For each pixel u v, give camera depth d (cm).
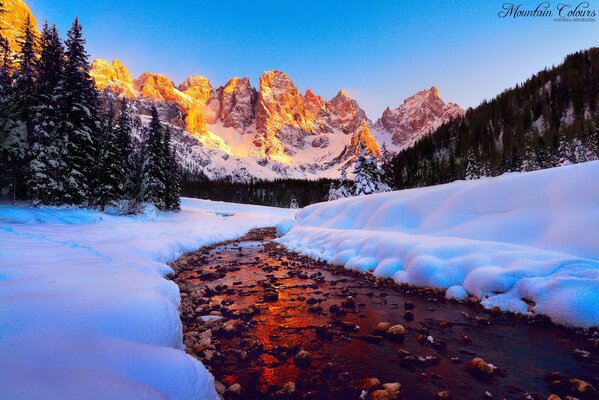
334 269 1231
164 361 338
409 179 9706
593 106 8919
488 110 11819
